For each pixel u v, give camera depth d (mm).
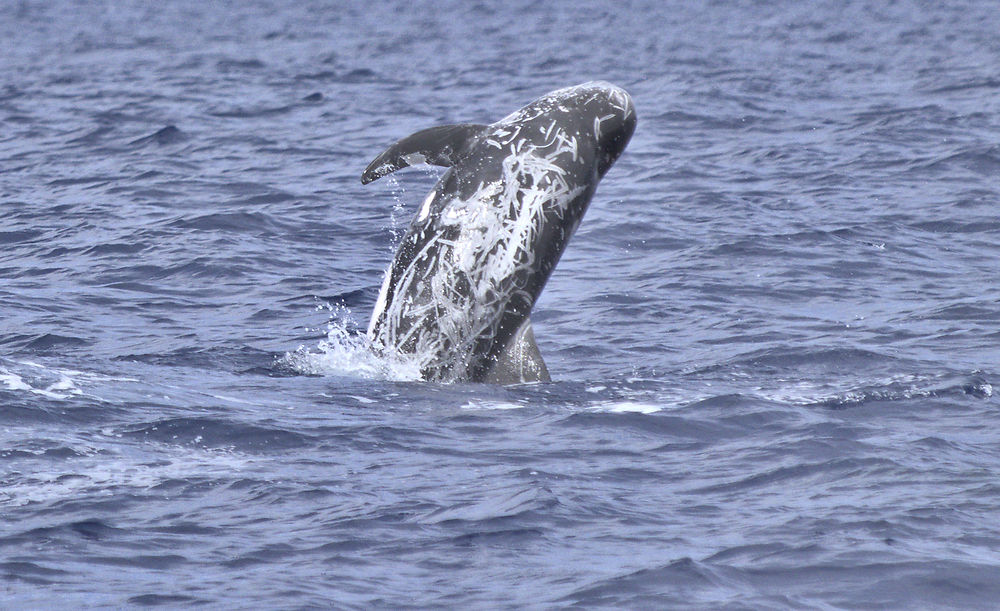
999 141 125812
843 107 155375
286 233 91438
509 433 46844
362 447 44812
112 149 130750
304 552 35750
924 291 74750
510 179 53250
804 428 47281
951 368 57781
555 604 32750
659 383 54719
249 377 54500
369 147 131375
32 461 41906
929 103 156125
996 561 35406
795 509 39281
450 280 53438
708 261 82062
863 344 62625
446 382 53719
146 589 33188
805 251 84625
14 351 59969
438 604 32688
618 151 55375
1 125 147625
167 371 55344
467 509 39000
